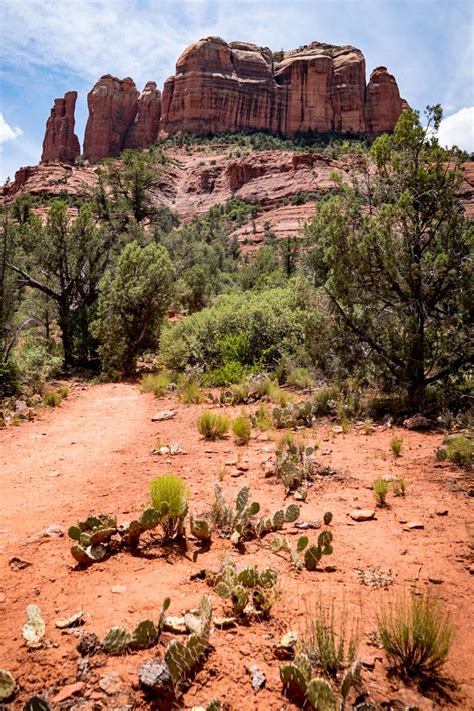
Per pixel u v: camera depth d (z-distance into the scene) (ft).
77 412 32.42
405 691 6.50
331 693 5.99
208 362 44.42
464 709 6.22
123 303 51.29
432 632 7.04
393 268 26.58
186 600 8.59
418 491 14.88
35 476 17.42
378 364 28.55
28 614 7.64
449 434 21.59
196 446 21.42
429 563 10.32
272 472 16.81
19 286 57.67
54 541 11.51
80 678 6.50
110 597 8.71
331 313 29.84
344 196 29.37
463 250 26.32
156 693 6.20
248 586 8.89
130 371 52.80
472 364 26.73
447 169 27.43
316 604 8.61
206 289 98.73
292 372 37.06
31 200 190.29
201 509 13.37
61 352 63.26
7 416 29.94
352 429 23.86
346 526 12.41
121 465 18.86
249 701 6.20
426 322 27.35
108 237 67.41
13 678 6.25
